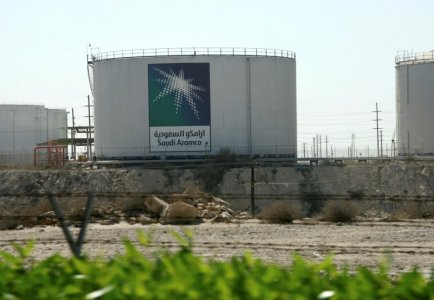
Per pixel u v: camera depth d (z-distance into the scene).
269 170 76.88
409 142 98.62
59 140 105.19
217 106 86.00
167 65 85.81
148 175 75.94
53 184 74.38
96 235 26.88
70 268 6.90
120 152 86.81
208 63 86.00
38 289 6.39
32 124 118.69
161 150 85.50
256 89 87.50
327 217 31.95
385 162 88.88
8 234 27.88
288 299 5.93
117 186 73.94
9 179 74.94
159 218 33.38
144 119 86.06
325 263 7.16
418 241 24.22
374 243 23.67
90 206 10.22
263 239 25.02
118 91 87.19
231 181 75.62
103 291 5.94
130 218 33.34
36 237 26.36
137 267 6.79
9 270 6.94
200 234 26.64
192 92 85.62
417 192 75.12
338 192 76.06
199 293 5.92
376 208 50.75
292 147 91.25
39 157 103.75
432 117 97.00
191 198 39.75
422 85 97.69
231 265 6.73
